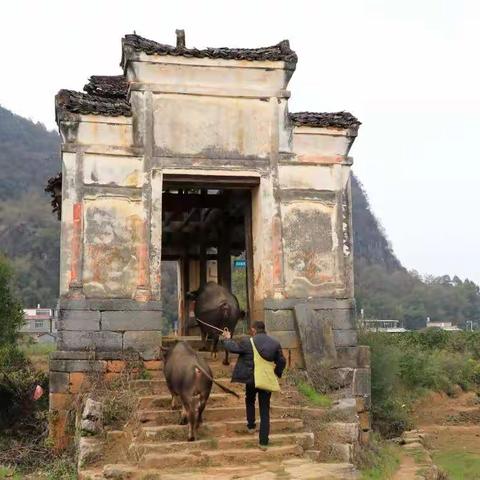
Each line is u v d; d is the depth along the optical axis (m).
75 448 11.08
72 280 12.67
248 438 10.02
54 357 12.27
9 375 16.36
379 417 18.41
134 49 13.28
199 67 13.63
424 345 37.41
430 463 12.88
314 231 13.93
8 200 86.62
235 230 18.06
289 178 13.94
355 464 10.41
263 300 13.62
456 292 107.00
